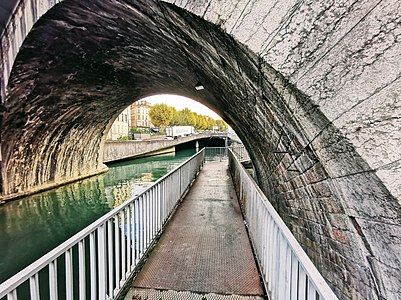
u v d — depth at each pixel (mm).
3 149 7242
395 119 1268
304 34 1468
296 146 2139
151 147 23844
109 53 5344
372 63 1306
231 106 4156
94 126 11852
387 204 1349
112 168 16469
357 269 1881
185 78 5543
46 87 6500
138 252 2896
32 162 8773
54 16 3598
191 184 8047
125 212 2832
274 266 2066
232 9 1654
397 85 1257
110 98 9750
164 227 4148
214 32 1845
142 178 13320
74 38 4555
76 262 4277
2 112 6156
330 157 1623
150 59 5176
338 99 1395
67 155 10945
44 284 3682
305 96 1489
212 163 14438
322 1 1405
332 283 2328
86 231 1862
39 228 6281
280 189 3557
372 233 1557
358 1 1313
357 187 1512
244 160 13859
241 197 5266
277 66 1544
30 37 4164
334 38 1388
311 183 2232
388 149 1286
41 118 7805
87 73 6656
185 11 1845
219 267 2883
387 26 1258
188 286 2527
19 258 4754
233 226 4238
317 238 2520
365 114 1332
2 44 4809
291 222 3281
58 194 9547
